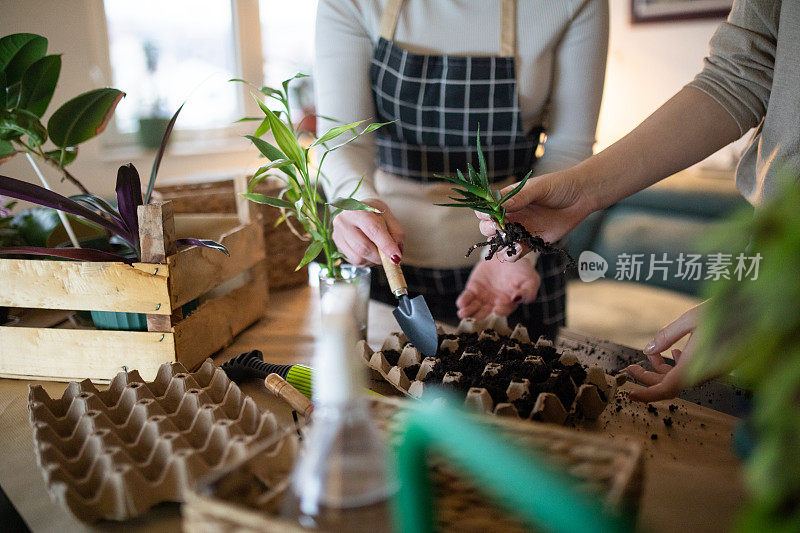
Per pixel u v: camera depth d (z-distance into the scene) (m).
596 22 1.25
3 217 1.08
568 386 0.76
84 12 2.13
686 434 0.73
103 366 0.93
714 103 0.99
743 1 0.99
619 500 0.39
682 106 1.01
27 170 1.98
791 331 0.31
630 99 3.29
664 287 2.73
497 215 0.89
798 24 0.88
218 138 2.71
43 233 1.08
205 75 2.63
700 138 1.00
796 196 0.31
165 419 0.67
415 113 1.33
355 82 1.32
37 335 0.94
